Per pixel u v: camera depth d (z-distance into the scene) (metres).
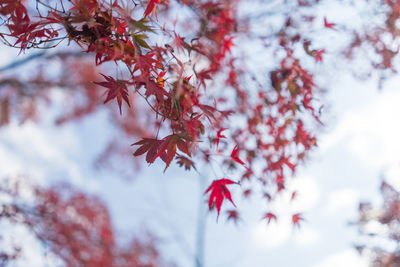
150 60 1.90
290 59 3.27
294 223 3.31
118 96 1.85
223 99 3.33
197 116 2.06
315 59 3.26
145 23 1.81
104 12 1.83
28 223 5.89
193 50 2.66
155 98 2.09
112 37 1.86
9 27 1.83
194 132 2.01
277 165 3.23
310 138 3.29
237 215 3.45
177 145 1.82
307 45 3.23
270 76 3.23
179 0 2.94
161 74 2.00
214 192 2.15
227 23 3.28
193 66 2.36
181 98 2.05
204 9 3.20
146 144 1.85
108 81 1.86
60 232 6.40
